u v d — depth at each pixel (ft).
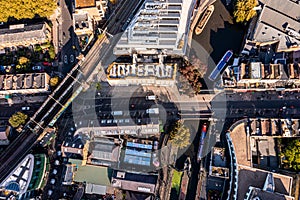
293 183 440.45
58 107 504.02
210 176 460.55
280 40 478.59
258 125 462.60
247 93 492.13
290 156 442.50
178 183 467.93
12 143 492.54
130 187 457.68
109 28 529.86
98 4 493.77
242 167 445.78
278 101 485.97
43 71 522.47
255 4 486.38
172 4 472.44
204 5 523.70
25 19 536.83
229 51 501.97
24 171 449.89
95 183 467.93
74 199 465.06
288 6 487.20
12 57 533.14
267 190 425.28
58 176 482.28
